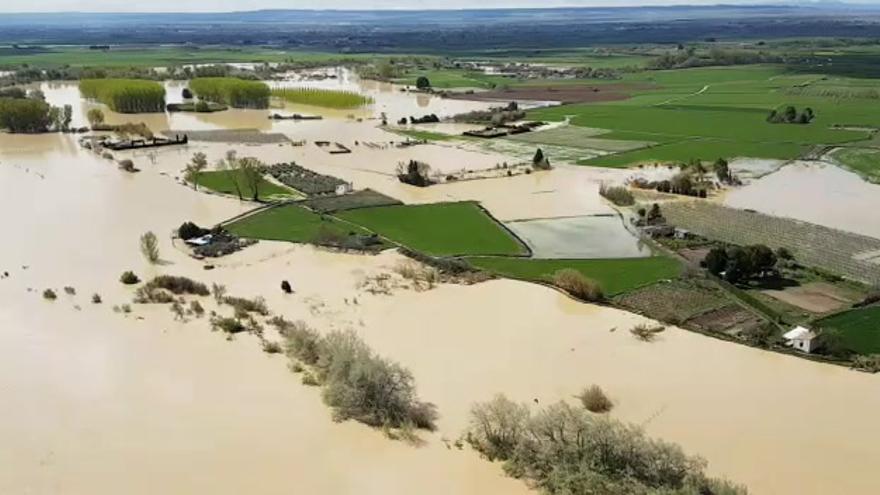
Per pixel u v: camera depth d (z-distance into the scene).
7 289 78.88
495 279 82.81
